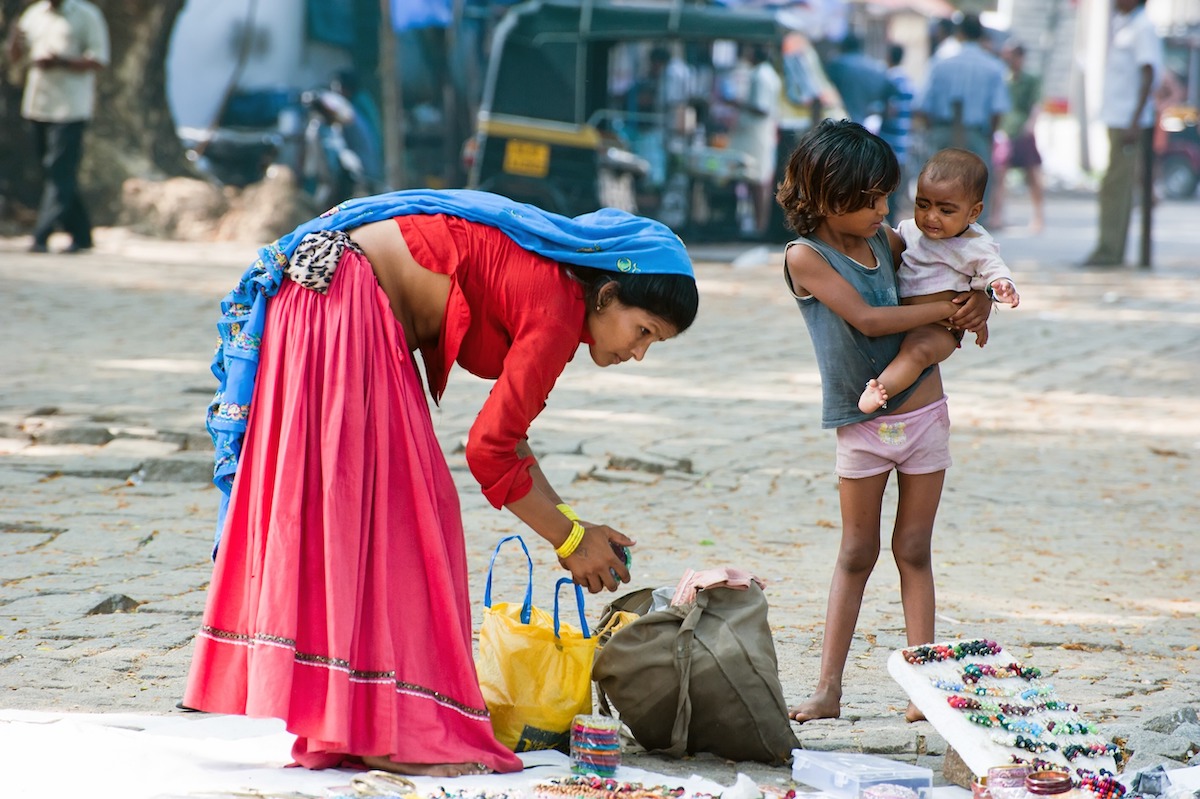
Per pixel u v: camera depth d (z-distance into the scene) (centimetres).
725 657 593
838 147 605
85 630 743
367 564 560
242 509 569
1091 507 1094
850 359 636
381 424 565
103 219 2867
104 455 1134
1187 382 1639
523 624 612
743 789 520
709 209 2989
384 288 581
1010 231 3712
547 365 574
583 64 2686
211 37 3089
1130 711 663
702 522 1022
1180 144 5075
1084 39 6119
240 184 3119
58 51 2408
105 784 532
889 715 657
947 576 898
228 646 564
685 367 1670
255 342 576
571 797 522
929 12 4019
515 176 2722
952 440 1326
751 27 2748
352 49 3189
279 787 539
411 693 561
